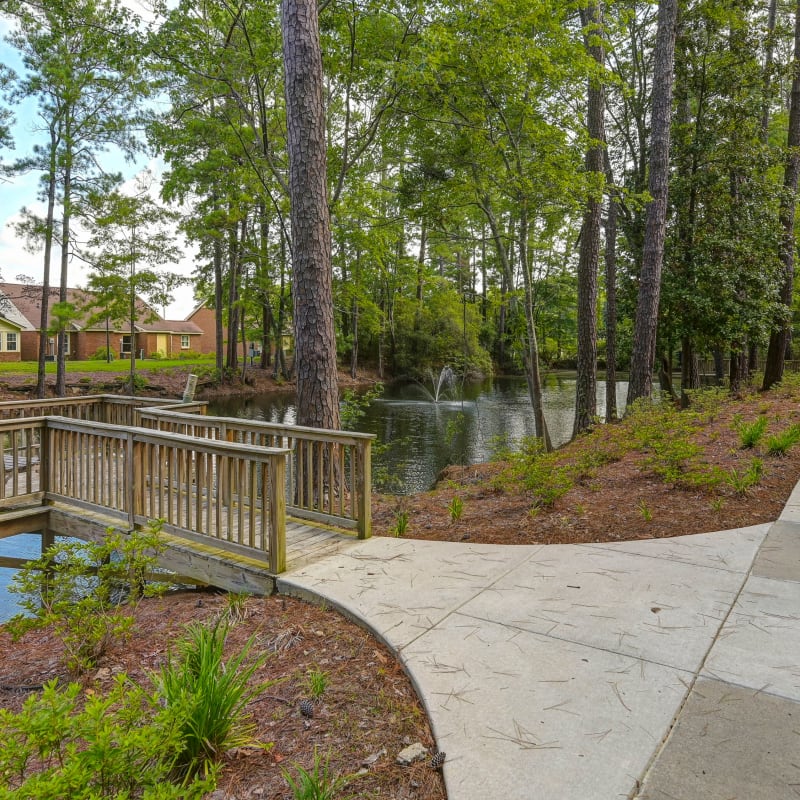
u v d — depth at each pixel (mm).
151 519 4621
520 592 3393
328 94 10680
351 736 2172
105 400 7816
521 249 12219
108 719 1670
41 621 3045
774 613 3061
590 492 5766
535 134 10211
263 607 3463
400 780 1913
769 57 14461
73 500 5266
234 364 28250
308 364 6078
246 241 23766
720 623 2953
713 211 13711
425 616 3082
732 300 13500
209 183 19219
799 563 3768
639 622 2975
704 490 5504
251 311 30000
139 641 3186
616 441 7691
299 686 2541
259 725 2275
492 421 17781
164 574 4445
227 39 8039
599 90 11453
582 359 12266
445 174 11570
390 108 9594
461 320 33656
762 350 24891
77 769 1410
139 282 18281
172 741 1699
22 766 1560
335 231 12711
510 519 5051
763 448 6895
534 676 2473
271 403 23234
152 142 11383
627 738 2055
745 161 13391
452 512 5238
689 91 13977
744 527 4527
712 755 1956
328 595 3385
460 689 2383
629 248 15172
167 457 4477
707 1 12742
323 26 8406
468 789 1822
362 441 4508
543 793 1796
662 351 15172
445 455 12836
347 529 4816
